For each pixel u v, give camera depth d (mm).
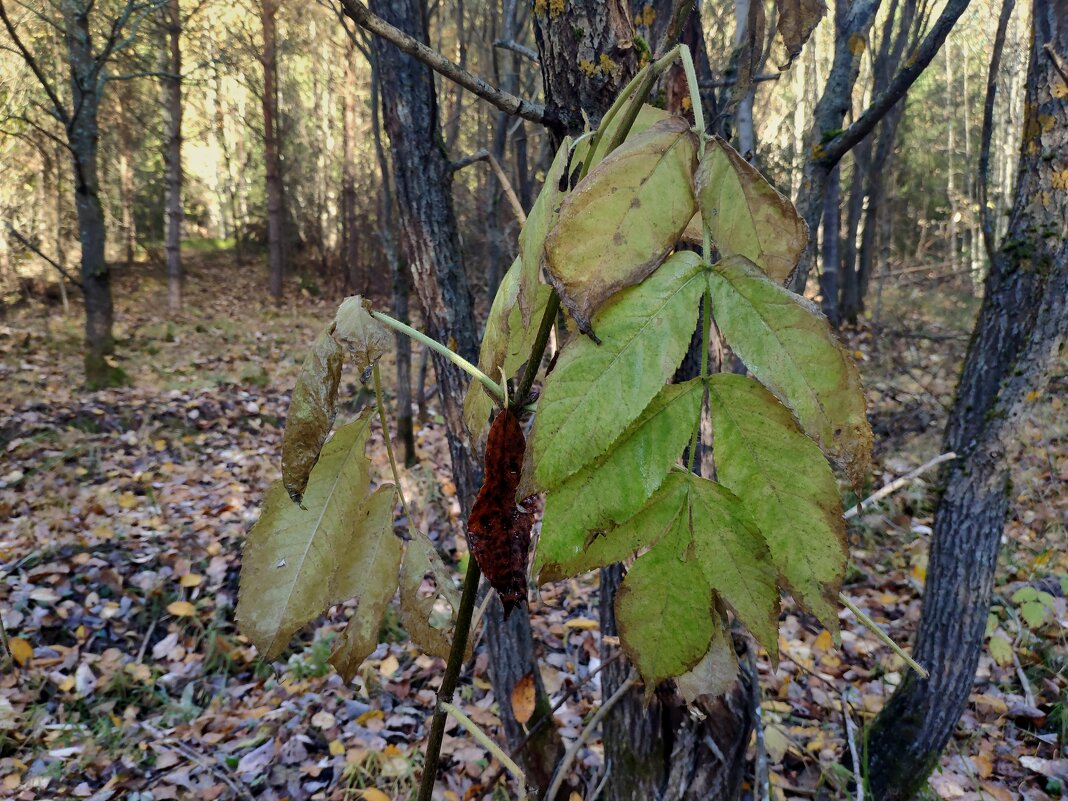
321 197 18906
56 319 12555
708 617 420
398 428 5562
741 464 386
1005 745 2953
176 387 8344
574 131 1212
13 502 5039
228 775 3041
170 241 14281
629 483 382
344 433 541
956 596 2350
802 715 2926
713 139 386
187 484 5684
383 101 2119
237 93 21203
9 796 2893
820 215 1936
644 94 442
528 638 2207
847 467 359
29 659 3621
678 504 411
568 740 2818
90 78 8000
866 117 1779
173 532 4824
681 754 1560
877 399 6594
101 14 8547
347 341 481
